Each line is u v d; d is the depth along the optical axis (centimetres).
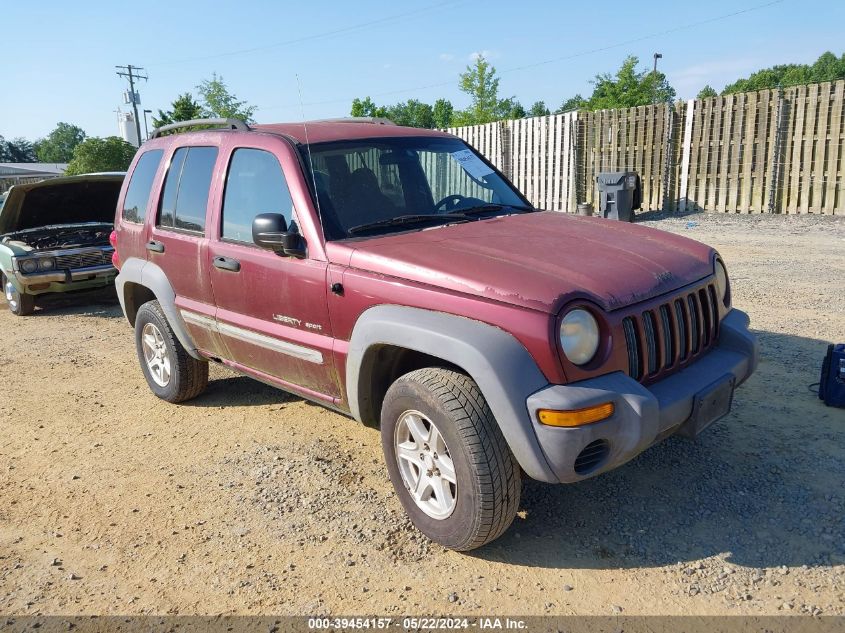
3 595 315
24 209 1014
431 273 316
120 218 568
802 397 471
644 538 328
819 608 272
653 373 314
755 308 688
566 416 274
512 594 295
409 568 318
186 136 496
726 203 1405
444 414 301
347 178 398
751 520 336
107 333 827
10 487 421
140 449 468
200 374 534
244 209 424
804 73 10712
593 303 290
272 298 399
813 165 1266
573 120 1628
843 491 354
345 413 389
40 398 588
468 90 4047
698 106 1416
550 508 361
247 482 410
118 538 357
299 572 319
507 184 481
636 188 1330
